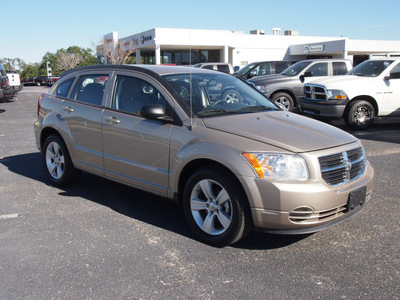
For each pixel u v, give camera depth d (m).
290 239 3.85
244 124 3.80
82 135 4.95
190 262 3.40
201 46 35.69
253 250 3.62
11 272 3.24
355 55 37.56
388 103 10.07
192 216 3.82
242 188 3.42
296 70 13.36
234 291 2.96
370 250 3.59
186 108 3.98
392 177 5.85
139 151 4.24
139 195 5.19
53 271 3.25
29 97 25.27
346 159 3.57
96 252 3.58
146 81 4.38
